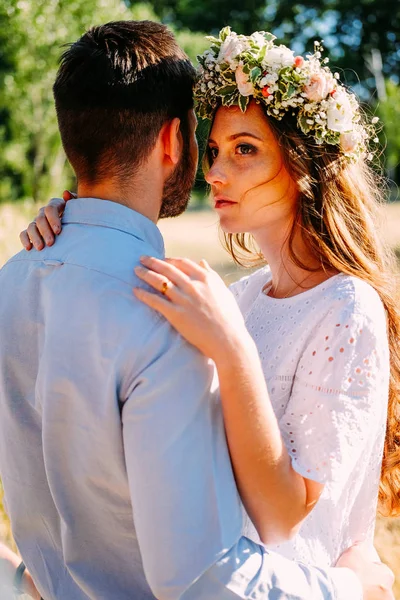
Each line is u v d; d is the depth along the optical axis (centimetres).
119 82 149
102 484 143
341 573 155
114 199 153
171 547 132
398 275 193
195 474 134
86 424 140
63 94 153
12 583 163
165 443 133
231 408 139
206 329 137
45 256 153
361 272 179
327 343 162
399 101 1845
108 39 154
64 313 143
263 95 174
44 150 1608
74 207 155
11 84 1468
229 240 243
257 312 187
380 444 177
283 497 145
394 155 1825
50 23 1427
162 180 159
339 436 155
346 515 176
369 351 160
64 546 148
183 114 160
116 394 137
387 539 374
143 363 136
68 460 144
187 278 141
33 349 151
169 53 158
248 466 141
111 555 147
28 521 158
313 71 177
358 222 189
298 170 179
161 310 137
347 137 182
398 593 327
